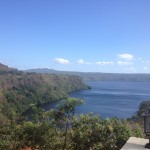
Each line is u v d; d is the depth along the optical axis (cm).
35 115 1955
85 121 1767
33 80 17738
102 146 1620
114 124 1686
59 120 1808
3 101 11706
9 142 2031
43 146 1881
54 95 16238
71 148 1788
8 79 16288
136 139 912
